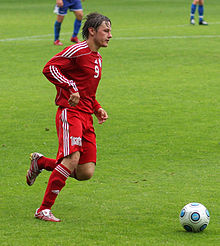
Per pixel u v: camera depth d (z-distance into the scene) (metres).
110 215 20.33
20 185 24.42
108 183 24.59
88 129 20.61
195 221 18.33
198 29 79.38
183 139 32.25
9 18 98.06
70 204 21.70
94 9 112.81
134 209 21.02
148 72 53.25
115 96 44.12
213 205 21.44
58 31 66.12
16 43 68.62
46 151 30.14
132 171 26.39
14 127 35.34
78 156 19.97
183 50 63.53
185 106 40.81
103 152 29.69
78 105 20.41
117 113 38.78
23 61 58.38
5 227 19.00
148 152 29.70
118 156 28.98
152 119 37.06
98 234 18.28
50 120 37.31
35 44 67.56
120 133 33.66
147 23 88.00
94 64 20.61
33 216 20.27
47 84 49.03
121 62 57.66
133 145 31.05
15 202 22.03
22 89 47.00
